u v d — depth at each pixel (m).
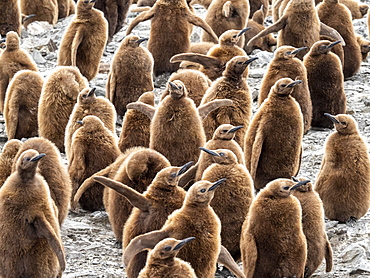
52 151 15.84
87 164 17.86
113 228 15.98
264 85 21.91
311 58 23.66
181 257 12.87
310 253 14.48
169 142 17.42
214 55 24.22
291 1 28.33
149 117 18.66
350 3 37.50
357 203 17.19
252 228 13.83
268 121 18.38
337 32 28.19
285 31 28.50
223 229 14.77
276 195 13.80
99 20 27.59
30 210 13.34
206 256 12.99
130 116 19.09
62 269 13.00
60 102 21.69
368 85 28.28
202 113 18.98
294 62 21.86
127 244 13.92
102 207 18.17
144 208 13.87
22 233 13.34
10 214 13.34
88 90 20.06
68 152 19.62
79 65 27.66
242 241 14.02
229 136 16.50
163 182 13.92
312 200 14.59
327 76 23.44
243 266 14.01
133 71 24.22
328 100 23.64
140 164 15.16
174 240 11.58
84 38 27.39
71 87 21.69
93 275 14.48
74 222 17.25
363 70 30.39
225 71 20.14
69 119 20.39
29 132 22.75
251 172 18.11
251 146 18.58
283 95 18.52
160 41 28.27
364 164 17.11
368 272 14.55
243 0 32.41
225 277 14.68
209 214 13.13
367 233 16.81
